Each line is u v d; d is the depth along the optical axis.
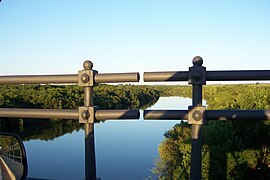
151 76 2.08
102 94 41.72
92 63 2.17
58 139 31.59
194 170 2.08
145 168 21.36
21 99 31.12
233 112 1.98
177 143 14.45
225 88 37.91
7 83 2.31
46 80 2.23
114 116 2.15
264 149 6.52
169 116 2.08
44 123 38.31
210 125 7.32
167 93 105.06
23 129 33.47
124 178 19.14
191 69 2.00
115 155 25.53
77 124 40.16
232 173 6.47
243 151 6.50
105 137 34.12
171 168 14.73
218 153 6.54
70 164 23.31
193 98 2.04
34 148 28.22
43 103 32.81
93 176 2.24
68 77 2.20
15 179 1.93
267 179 6.45
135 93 53.78
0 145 1.96
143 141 30.89
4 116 2.33
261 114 1.93
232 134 6.70
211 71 2.00
